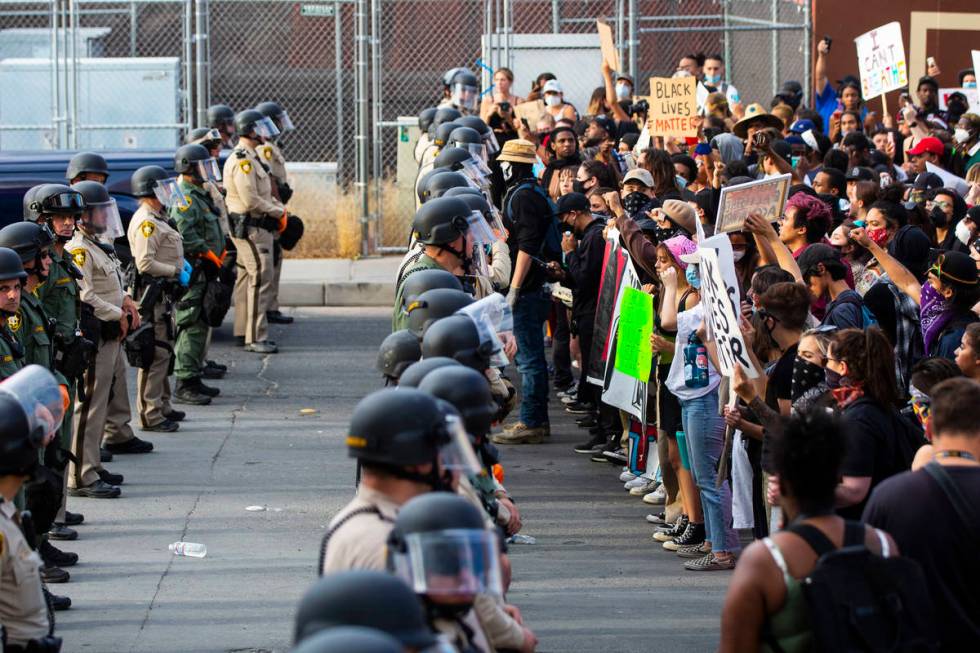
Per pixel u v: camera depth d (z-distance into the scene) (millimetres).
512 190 12977
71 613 8648
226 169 16641
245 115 16703
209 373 15875
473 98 19359
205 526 10688
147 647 8023
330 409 14633
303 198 22297
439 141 15359
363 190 21766
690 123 16844
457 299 6973
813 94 24219
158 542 10273
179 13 25375
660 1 24953
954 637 5086
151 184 13094
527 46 23453
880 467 6234
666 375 9977
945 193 12484
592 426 13406
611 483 12109
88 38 24672
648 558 9969
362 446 4527
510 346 6750
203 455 12828
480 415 5355
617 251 11797
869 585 4512
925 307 9156
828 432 4754
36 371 5691
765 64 24797
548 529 10734
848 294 9062
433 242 9062
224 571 9562
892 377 6336
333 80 25141
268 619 8539
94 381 11367
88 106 22156
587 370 13352
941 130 19359
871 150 17250
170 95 22125
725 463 8734
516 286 12875
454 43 24828
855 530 4734
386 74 24891
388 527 4484
